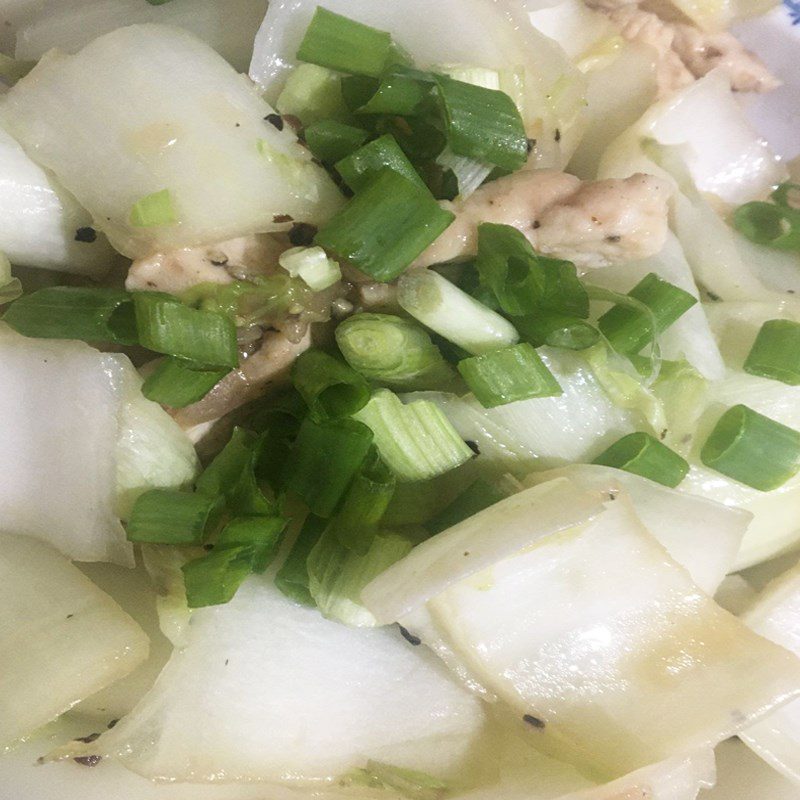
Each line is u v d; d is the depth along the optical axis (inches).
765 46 7.6
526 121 6.2
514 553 4.9
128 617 5.1
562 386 5.7
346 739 5.2
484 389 5.3
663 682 5.1
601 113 7.1
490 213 5.8
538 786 5.1
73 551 5.2
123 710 5.2
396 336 5.4
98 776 5.1
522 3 6.8
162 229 5.3
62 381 5.2
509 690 5.1
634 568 5.2
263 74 5.9
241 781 5.0
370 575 5.1
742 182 7.5
